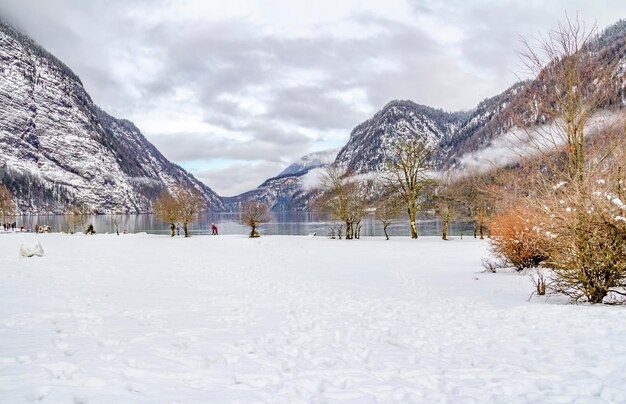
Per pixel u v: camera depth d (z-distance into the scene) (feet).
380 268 65.51
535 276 48.49
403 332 25.50
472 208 138.00
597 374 16.25
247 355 20.20
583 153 31.22
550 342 20.97
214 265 70.38
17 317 25.95
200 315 29.76
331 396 14.98
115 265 66.28
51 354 18.37
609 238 29.48
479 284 46.75
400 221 316.19
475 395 14.96
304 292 42.65
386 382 16.60
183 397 14.19
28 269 55.98
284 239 143.95
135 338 22.24
